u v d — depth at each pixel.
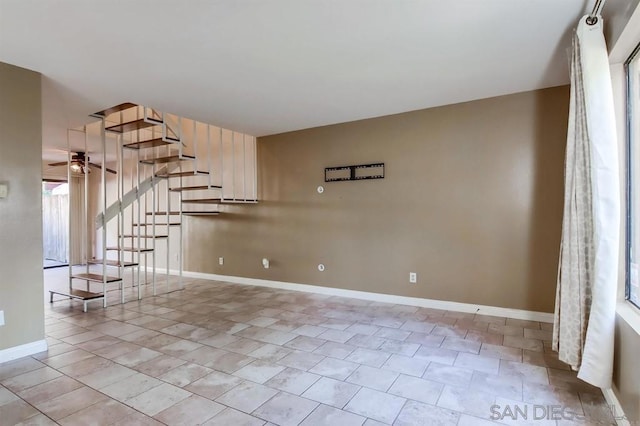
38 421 2.03
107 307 4.45
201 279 6.30
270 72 3.18
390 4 2.17
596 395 2.28
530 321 3.74
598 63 2.08
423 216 4.32
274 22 2.36
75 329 3.62
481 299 4.02
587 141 2.25
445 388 2.39
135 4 2.12
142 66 3.02
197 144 6.45
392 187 4.52
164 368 2.71
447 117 4.16
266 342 3.23
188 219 6.57
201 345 3.17
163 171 6.11
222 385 2.44
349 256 4.88
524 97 3.76
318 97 3.86
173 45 2.65
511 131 3.82
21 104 2.99
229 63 2.98
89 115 4.43
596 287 2.10
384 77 3.33
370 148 4.68
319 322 3.79
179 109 4.27
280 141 5.48
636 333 1.75
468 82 3.48
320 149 5.10
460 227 4.11
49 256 9.16
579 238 2.31
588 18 2.12
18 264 2.94
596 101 2.08
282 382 2.48
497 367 2.69
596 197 2.09
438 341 3.22
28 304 2.98
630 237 2.22
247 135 5.75
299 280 5.34
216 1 2.11
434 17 2.32
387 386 2.42
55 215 8.96
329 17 2.30
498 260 3.92
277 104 4.09
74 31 2.43
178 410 2.14
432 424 2.00
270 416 2.07
